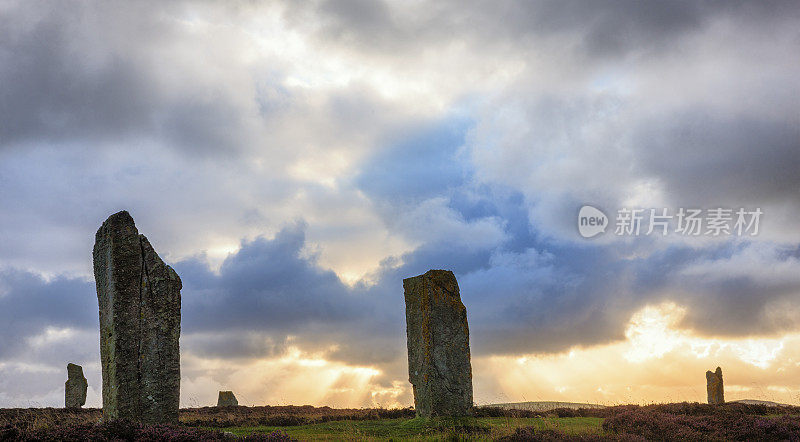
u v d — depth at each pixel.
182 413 37.53
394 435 25.77
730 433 23.44
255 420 31.11
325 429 27.84
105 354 24.16
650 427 25.03
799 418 25.94
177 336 24.80
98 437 18.94
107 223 24.81
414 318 31.39
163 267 25.08
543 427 25.83
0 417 26.77
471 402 30.31
